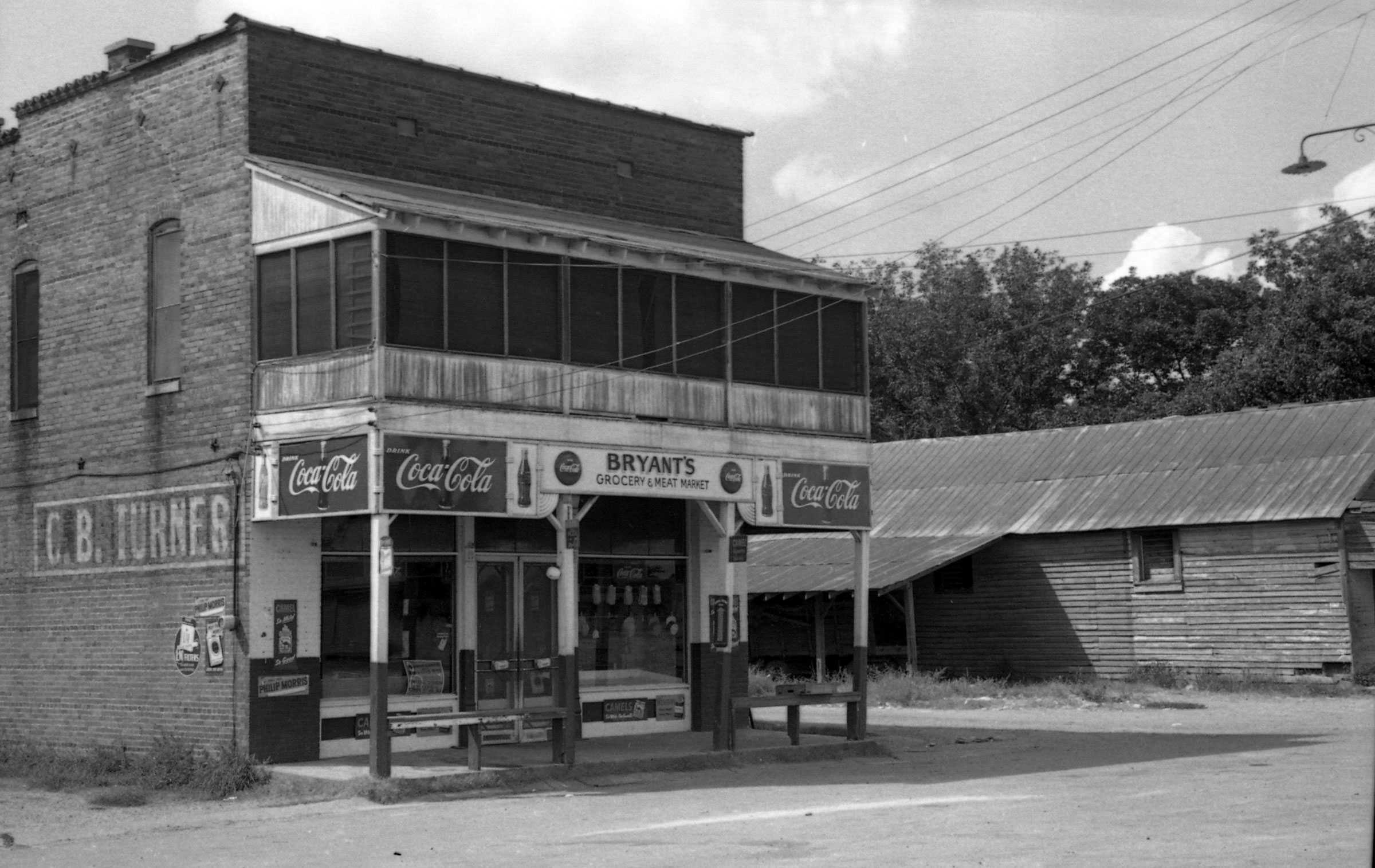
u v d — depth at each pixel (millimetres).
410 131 22906
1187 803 15445
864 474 24234
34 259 23688
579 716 22781
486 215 20016
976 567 40031
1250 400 51969
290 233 19688
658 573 24312
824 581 38344
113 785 19875
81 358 22641
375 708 18188
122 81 22406
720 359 22578
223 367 20375
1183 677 35625
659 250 21281
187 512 20625
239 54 20719
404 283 18922
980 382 64062
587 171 25312
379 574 18281
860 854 12469
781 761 21578
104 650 21688
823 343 24078
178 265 21406
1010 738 24859
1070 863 11547
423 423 18828
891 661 41219
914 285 68125
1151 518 36625
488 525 22125
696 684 24391
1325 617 33812
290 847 14188
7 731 23109
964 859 11953
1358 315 49750
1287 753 21203
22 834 16125
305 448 19156
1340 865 11141
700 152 27203
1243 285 65125
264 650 19547
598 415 20797
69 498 22531
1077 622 37969
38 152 23703
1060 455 41812
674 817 15695
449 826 15477
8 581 23391
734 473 22406
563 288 20641
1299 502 34500
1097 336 66062
